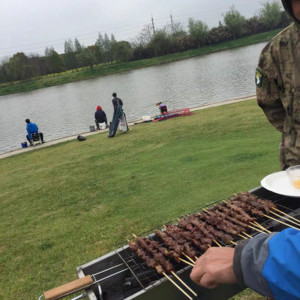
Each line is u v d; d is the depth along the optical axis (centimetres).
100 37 9338
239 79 3816
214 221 263
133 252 260
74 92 5884
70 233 643
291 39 256
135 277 228
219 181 751
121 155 1218
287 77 263
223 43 8800
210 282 127
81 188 915
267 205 264
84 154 1372
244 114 1495
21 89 8306
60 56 10075
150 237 279
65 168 1179
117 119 1641
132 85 5212
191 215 289
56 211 782
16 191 1020
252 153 907
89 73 8688
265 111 302
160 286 209
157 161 1034
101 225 650
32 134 1927
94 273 246
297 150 270
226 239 239
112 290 245
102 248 557
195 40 8831
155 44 8919
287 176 261
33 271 533
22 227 722
